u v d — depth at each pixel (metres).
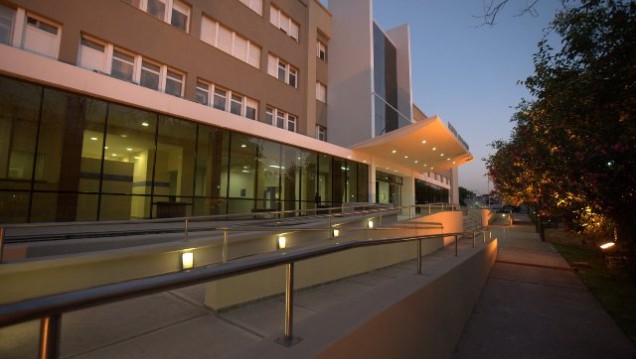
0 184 7.48
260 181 13.23
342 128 20.95
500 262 11.65
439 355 3.72
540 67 7.44
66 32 9.29
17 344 3.12
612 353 4.32
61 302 0.92
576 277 9.06
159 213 10.03
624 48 5.63
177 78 12.20
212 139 11.55
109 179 9.14
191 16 12.68
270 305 4.79
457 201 52.44
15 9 8.64
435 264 4.79
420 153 21.52
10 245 5.06
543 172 9.70
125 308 4.29
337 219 11.02
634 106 6.01
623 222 8.31
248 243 7.23
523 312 5.95
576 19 6.12
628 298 6.77
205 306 4.37
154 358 2.99
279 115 16.78
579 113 7.04
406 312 2.84
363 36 21.14
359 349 2.07
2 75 7.18
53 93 8.03
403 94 26.12
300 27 18.88
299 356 1.64
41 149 7.93
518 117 10.71
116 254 4.99
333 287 6.38
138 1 11.11
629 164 6.55
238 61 14.43
